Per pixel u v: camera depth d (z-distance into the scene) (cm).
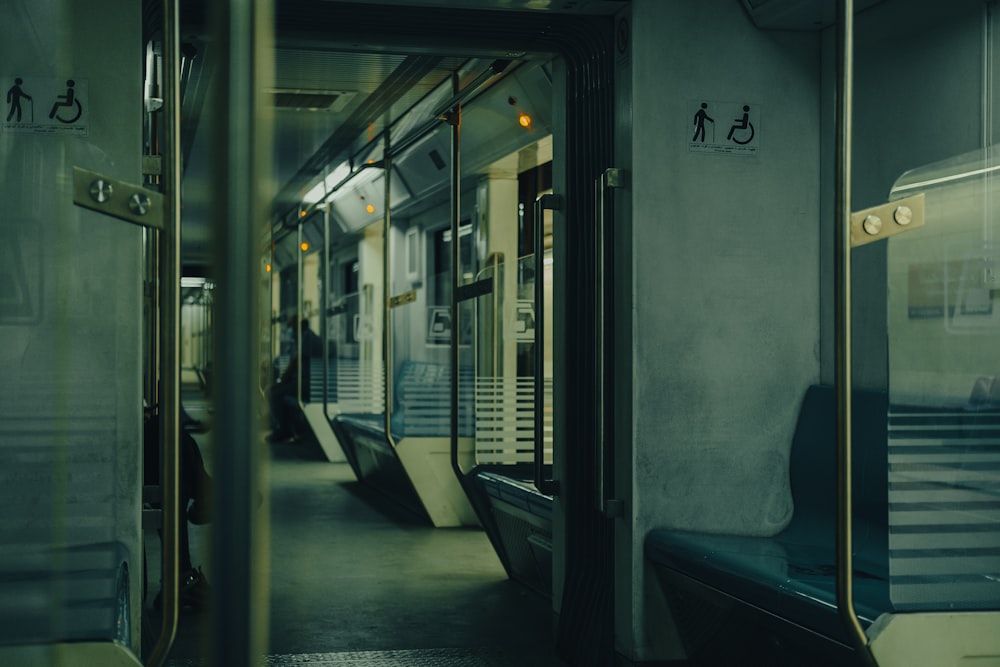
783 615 322
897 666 275
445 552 703
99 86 335
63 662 286
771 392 420
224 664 138
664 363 411
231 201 140
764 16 407
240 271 139
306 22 427
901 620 276
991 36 337
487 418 639
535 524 553
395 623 514
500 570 646
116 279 334
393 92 689
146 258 477
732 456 416
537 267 466
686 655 412
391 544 731
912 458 295
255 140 141
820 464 403
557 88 479
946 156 358
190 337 2786
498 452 634
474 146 707
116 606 307
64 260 331
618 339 421
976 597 293
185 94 661
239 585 139
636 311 408
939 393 299
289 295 1609
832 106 415
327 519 838
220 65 140
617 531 423
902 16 380
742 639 370
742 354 417
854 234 268
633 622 408
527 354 634
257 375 140
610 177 411
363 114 762
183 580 563
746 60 417
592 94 445
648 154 409
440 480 809
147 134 448
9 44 330
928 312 301
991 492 297
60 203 332
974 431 299
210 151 140
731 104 416
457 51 458
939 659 277
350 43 442
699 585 379
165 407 225
